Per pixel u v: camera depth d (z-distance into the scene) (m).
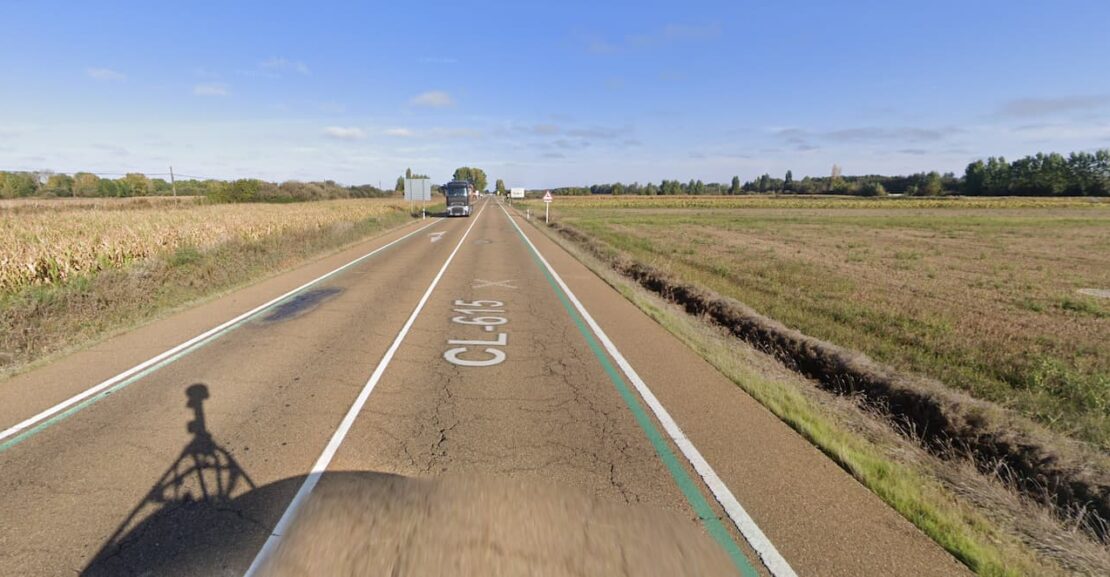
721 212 59.47
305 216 25.27
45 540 2.71
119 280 9.28
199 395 4.77
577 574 2.40
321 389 4.96
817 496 3.13
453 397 4.77
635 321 8.04
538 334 7.18
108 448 3.72
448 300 9.55
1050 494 3.53
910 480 3.33
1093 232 31.53
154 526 2.81
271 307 8.78
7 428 4.04
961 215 53.84
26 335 6.52
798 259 17.69
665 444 3.83
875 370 5.39
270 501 3.05
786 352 6.66
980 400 4.84
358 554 2.54
